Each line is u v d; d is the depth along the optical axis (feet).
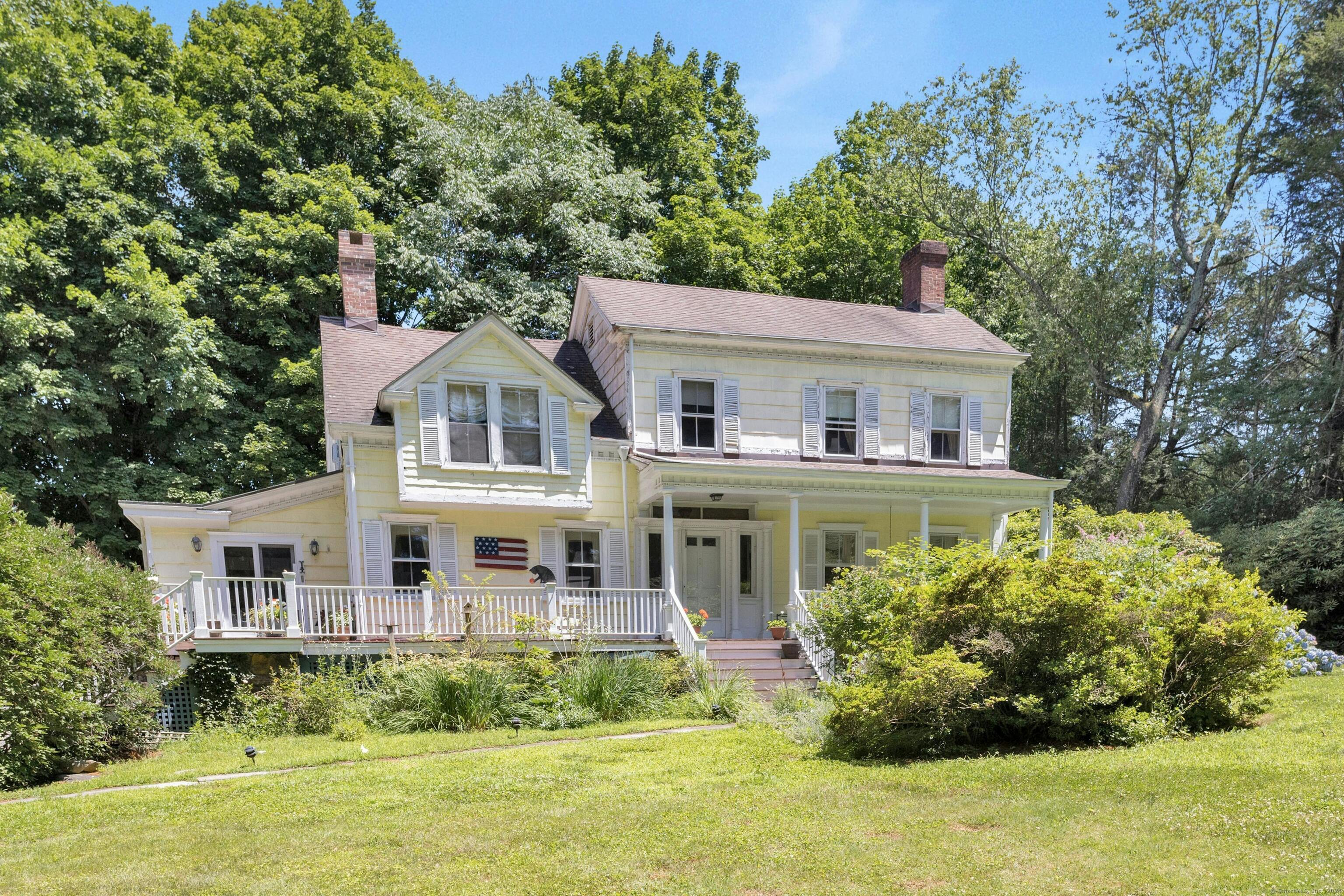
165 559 53.93
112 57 85.20
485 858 21.77
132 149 78.48
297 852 22.66
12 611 33.19
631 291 68.64
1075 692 32.50
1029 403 110.32
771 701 48.47
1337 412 79.51
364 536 54.60
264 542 55.77
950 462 68.54
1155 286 96.84
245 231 80.64
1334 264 89.10
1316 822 20.90
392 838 23.59
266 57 92.53
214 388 73.82
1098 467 100.99
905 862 20.38
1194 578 38.75
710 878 19.84
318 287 81.15
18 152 71.05
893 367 67.67
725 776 30.96
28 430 67.00
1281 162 88.53
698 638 50.78
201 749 39.65
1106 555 43.73
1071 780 26.91
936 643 35.09
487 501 55.77
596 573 60.23
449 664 44.62
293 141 88.94
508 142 92.63
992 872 19.44
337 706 42.96
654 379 62.39
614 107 117.91
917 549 51.16
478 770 32.53
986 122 101.04
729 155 129.18
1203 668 35.35
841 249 102.78
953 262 113.29
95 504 71.61
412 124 92.89
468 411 56.44
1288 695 40.63
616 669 46.85
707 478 56.75
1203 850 19.83
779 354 65.05
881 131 108.06
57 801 29.66
